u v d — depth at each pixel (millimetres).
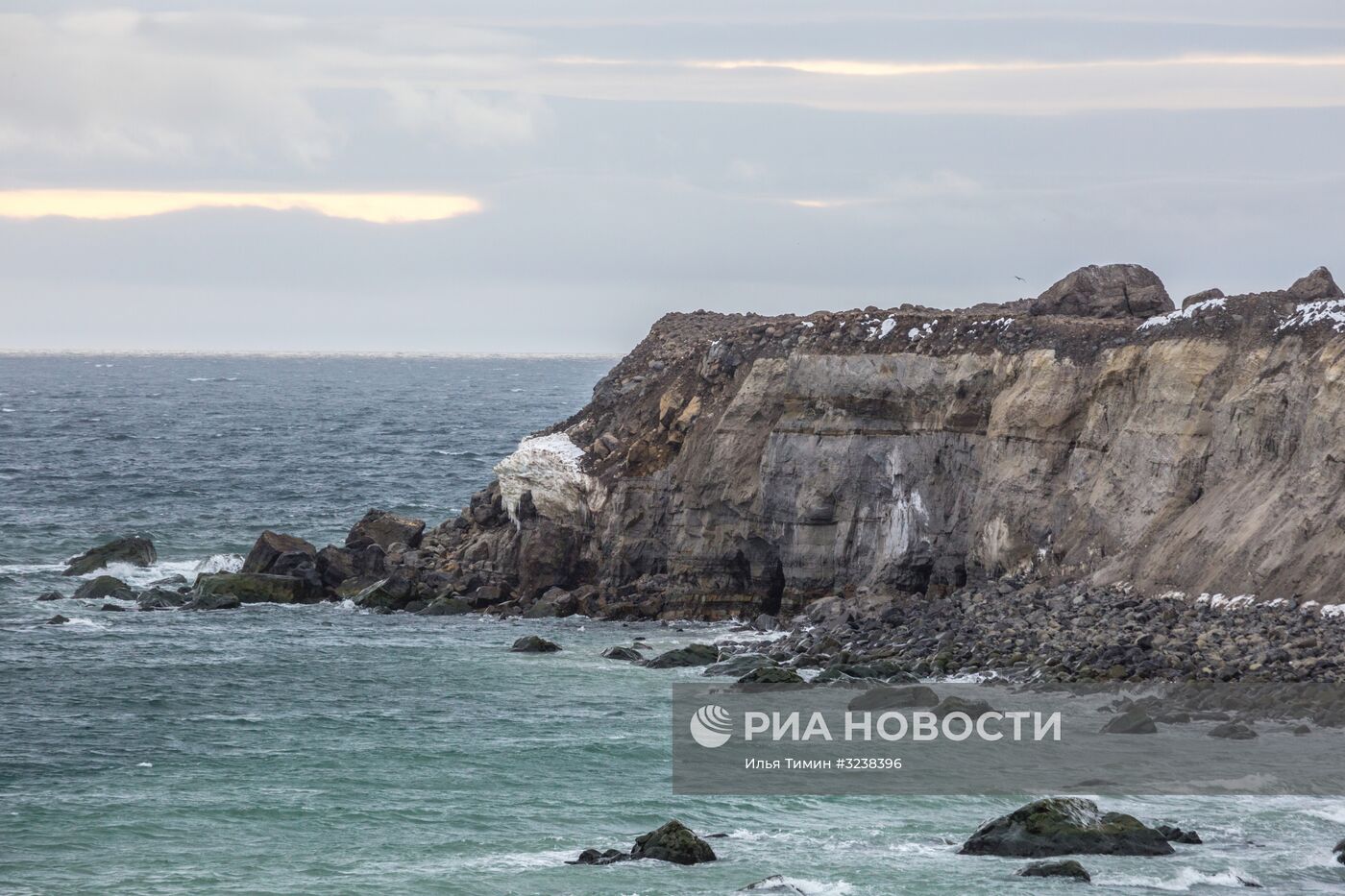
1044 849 30922
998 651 50000
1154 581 53094
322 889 29141
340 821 34219
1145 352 58594
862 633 56125
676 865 30609
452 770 39156
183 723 45594
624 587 70375
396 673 54219
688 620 67688
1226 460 54531
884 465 63688
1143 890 28594
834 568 64562
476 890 29109
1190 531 53125
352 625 66438
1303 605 47562
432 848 32062
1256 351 55156
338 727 44844
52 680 52938
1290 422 52375
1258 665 44156
